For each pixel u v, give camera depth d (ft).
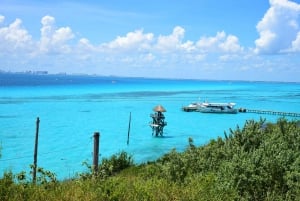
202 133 198.80
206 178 25.57
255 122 31.37
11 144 146.10
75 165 112.78
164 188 23.85
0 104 322.75
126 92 614.34
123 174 54.39
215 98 518.37
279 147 27.22
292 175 23.97
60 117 246.27
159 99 458.50
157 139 174.91
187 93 645.10
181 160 31.24
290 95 635.66
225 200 22.68
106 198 21.49
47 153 131.95
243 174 24.43
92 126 209.97
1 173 94.27
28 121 218.59
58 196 21.35
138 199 21.43
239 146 29.22
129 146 154.61
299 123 35.60
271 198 23.09
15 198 20.56
